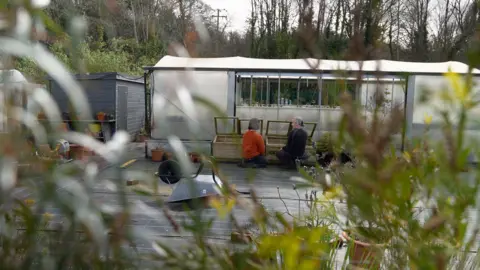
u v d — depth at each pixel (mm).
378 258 1101
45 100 731
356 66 916
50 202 719
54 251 777
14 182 695
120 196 793
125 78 15773
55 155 750
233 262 993
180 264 940
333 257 1539
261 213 1076
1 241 780
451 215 871
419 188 919
